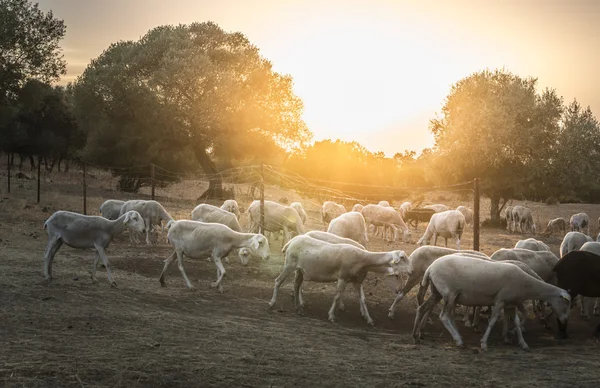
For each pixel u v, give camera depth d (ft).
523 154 158.81
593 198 225.35
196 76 147.54
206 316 42.09
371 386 28.76
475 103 165.37
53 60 153.89
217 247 50.90
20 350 29.40
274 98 162.30
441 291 40.37
